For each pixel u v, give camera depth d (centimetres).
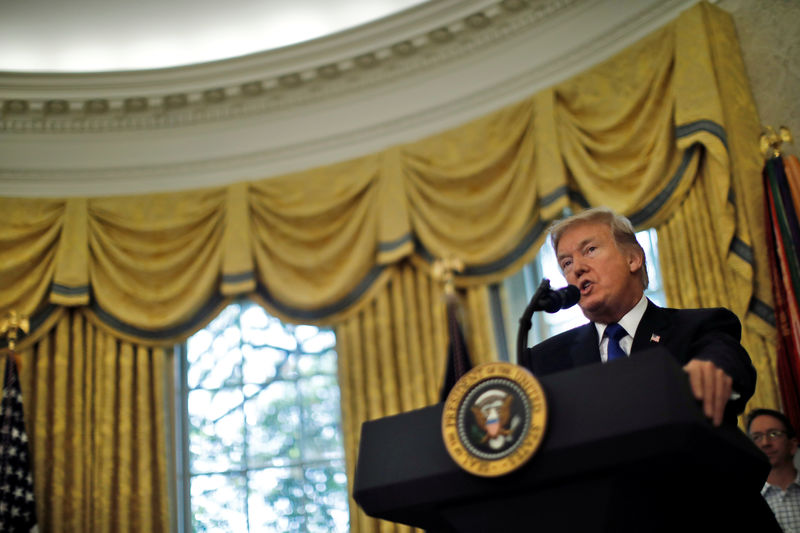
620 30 687
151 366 762
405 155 746
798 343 513
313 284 746
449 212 718
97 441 728
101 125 818
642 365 144
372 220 741
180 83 794
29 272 759
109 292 761
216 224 775
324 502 732
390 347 719
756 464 158
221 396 778
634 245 231
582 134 671
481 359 687
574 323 695
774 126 589
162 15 804
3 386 723
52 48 826
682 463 141
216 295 766
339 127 795
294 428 757
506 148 706
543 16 720
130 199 789
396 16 742
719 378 145
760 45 607
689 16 623
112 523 710
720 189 577
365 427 167
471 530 152
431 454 156
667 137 621
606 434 140
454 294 691
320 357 770
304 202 764
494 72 746
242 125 819
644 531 145
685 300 600
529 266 729
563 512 145
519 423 147
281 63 779
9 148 812
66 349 750
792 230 528
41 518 704
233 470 756
